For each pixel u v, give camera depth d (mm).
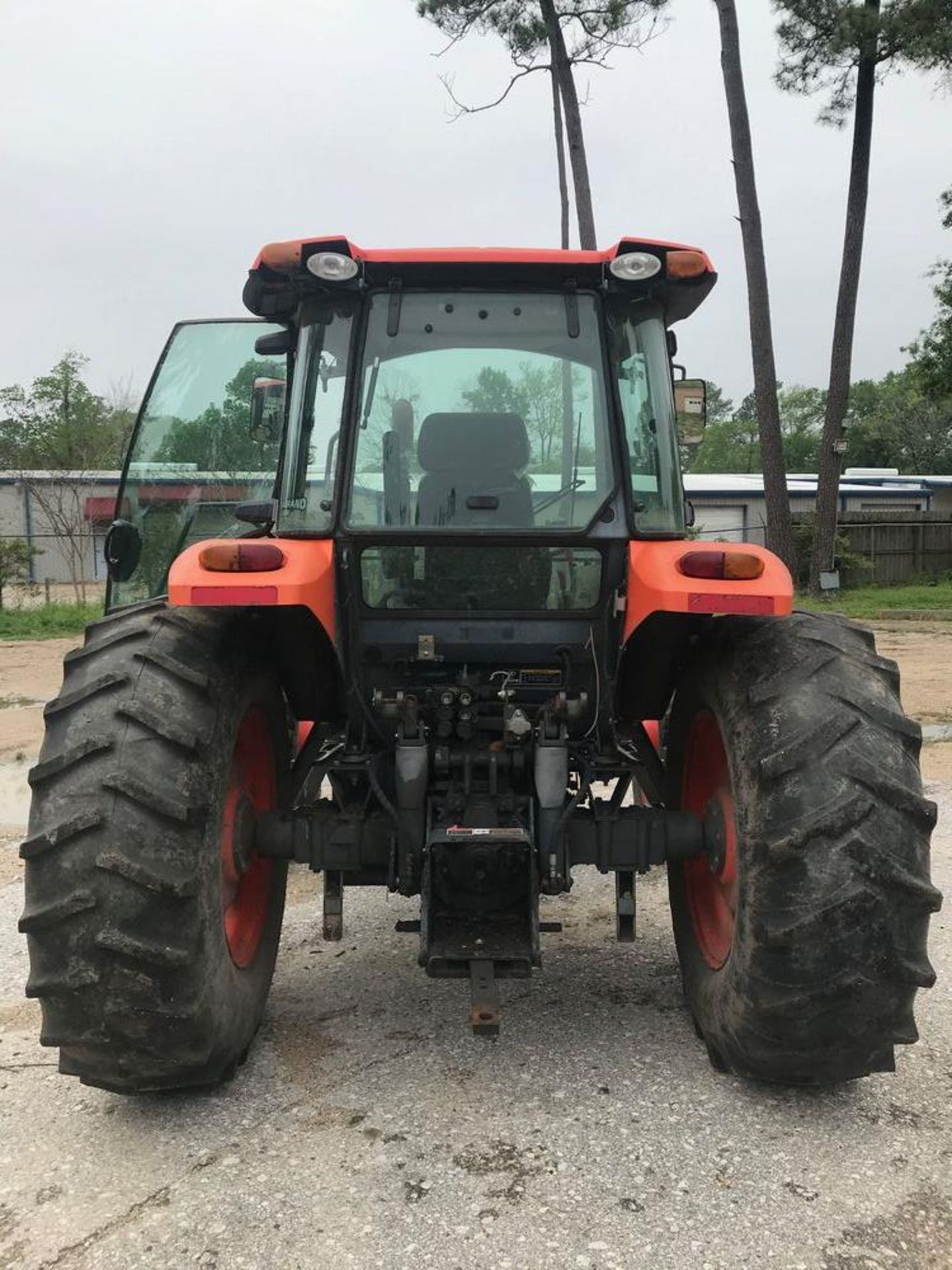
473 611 3486
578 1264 2400
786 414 86438
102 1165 2816
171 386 5238
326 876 3566
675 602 3045
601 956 4305
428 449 3473
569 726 3613
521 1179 2719
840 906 2762
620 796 3781
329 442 3500
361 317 3498
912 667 12625
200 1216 2586
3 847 5926
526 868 3252
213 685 3031
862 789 2830
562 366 3488
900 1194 2652
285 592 3031
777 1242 2469
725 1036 3123
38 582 33188
